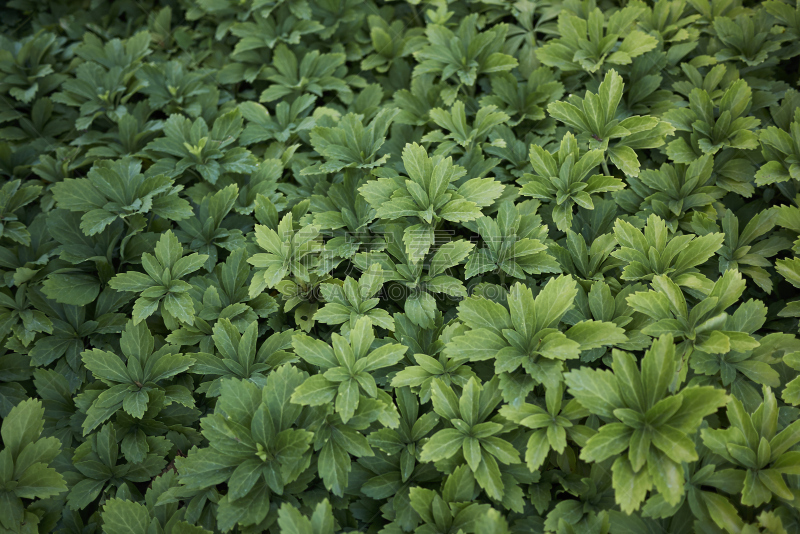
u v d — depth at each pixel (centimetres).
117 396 209
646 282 218
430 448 178
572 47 283
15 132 315
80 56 346
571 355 177
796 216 220
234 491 178
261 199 244
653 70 277
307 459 184
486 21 324
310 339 199
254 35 328
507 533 165
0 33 386
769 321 223
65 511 206
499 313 196
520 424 188
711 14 294
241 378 213
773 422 179
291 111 297
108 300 247
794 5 284
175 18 382
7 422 194
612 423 169
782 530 163
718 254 232
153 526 190
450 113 275
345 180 257
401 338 213
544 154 235
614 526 177
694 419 162
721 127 248
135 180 251
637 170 230
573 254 225
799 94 259
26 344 230
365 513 192
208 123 313
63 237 255
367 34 337
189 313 220
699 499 175
